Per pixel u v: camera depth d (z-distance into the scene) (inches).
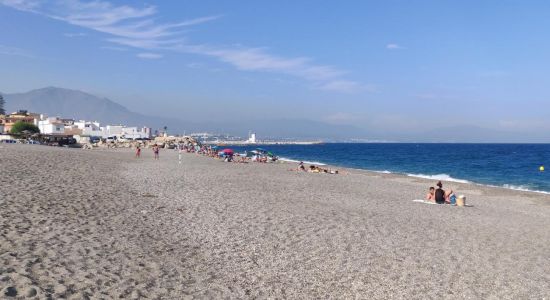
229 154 2554.1
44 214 532.7
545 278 440.1
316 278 394.6
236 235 529.7
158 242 468.8
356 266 436.8
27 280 304.2
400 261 463.5
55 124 5157.5
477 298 370.9
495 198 1202.6
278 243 505.0
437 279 413.1
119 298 302.4
